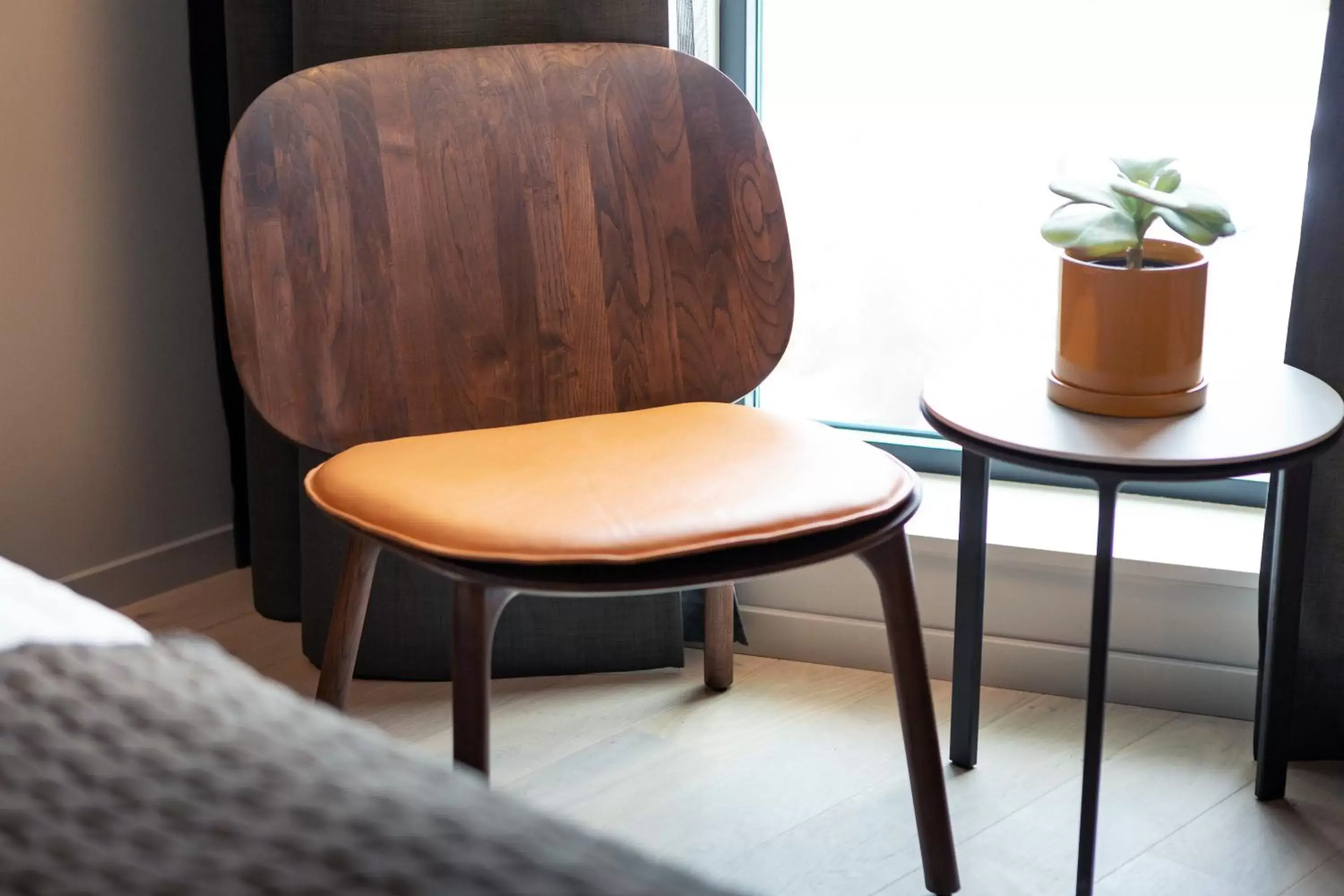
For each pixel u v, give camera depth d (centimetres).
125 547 198
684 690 177
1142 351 126
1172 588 167
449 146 142
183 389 202
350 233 138
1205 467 117
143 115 190
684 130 146
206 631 192
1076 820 147
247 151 133
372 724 170
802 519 112
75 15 180
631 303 146
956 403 133
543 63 145
